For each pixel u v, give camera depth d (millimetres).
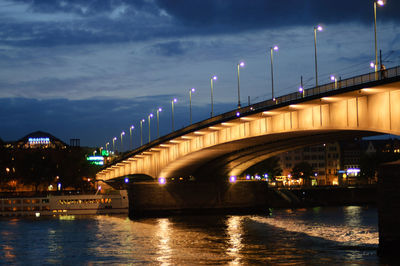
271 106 81000
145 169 156250
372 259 58719
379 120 65312
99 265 62656
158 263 62594
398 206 53938
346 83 66812
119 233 91438
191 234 87750
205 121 104312
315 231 88375
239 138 97125
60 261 66312
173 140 119438
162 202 127750
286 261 61219
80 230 97188
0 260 67688
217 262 62031
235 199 131250
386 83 59438
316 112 76562
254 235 84875
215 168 138250
